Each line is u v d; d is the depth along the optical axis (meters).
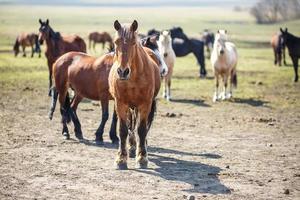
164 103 21.14
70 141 13.98
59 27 93.75
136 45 10.45
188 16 170.75
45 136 14.53
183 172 11.16
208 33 47.62
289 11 125.69
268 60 42.34
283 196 9.64
